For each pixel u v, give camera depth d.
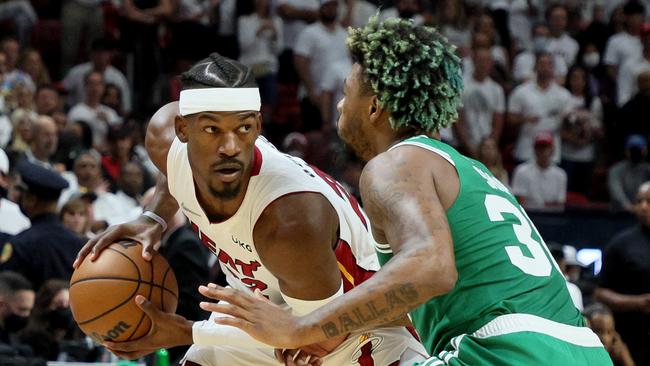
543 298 4.04
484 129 14.77
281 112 15.76
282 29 15.99
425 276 3.71
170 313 4.93
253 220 4.57
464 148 14.51
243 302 3.87
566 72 16.39
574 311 4.16
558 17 16.91
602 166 15.16
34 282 8.45
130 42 15.78
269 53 15.45
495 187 4.22
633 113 15.09
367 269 4.99
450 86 4.29
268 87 15.43
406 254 3.75
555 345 3.94
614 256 9.43
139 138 13.22
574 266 10.54
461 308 4.02
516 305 3.98
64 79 15.87
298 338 3.81
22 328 7.80
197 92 4.36
